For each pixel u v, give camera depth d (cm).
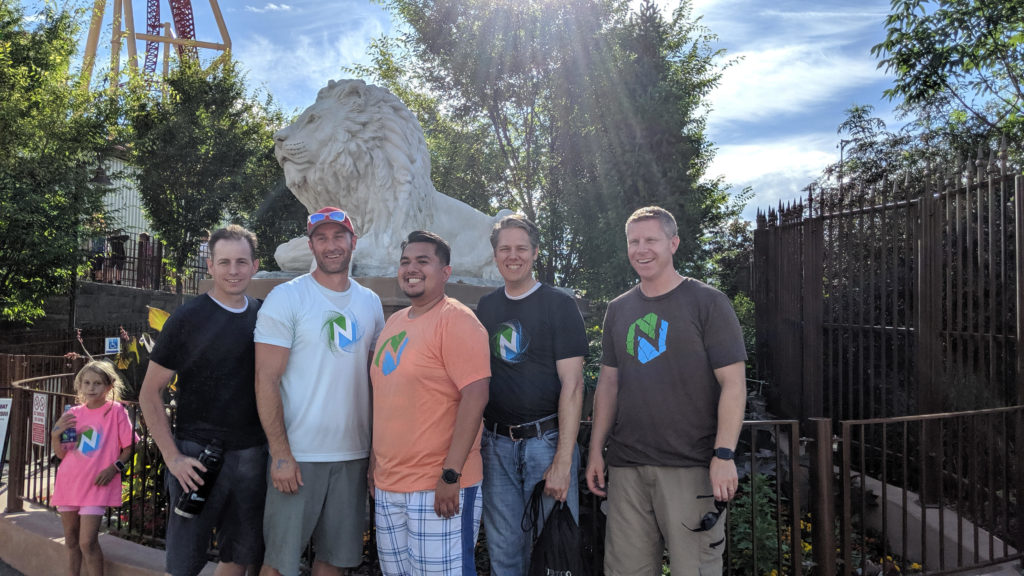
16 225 1178
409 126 520
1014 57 948
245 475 277
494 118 1474
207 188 1677
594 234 1173
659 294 266
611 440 277
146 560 377
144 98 1680
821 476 314
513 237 279
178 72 1730
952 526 449
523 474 274
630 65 1184
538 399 274
